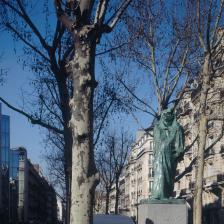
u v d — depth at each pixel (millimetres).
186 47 21125
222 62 22297
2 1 12945
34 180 149750
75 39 8875
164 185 12586
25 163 126000
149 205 12227
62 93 14844
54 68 14414
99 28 8906
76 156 8586
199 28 19859
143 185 103562
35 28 13336
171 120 12961
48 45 13828
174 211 12234
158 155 12758
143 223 12414
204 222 50781
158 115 20922
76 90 8742
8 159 96875
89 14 8906
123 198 138125
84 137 8609
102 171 54031
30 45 14320
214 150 44469
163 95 21438
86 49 8812
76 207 8461
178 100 22000
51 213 183250
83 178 8508
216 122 32844
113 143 49531
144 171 103312
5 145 95375
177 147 12789
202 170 20938
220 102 24797
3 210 93500
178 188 61094
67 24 8969
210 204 48750
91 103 8758
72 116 8734
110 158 50688
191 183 52438
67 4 8969
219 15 19594
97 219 16516
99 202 85188
